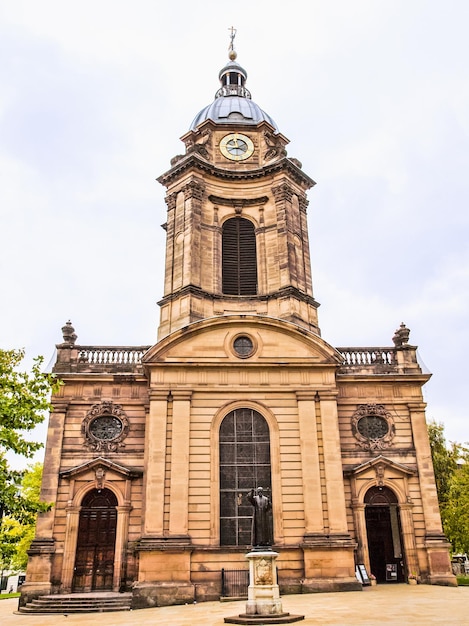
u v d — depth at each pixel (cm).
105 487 2659
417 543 2689
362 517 2691
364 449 2825
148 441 2680
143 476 2677
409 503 2730
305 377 2762
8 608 2612
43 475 2664
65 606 2277
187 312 2962
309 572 2414
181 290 3028
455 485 3812
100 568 2562
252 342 2808
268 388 2727
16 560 4044
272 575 1647
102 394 2848
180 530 2438
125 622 1741
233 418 2700
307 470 2591
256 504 1769
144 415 2825
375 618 1502
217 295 3086
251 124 3625
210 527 2475
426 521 2714
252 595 1622
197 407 2680
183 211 3269
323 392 2738
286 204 3294
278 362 2747
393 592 2275
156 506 2473
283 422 2689
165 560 2380
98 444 2753
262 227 3316
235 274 3241
